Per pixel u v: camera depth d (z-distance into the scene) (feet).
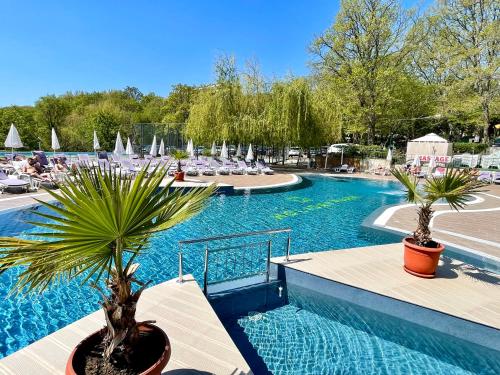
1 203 28.43
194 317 11.20
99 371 5.86
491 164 72.02
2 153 80.33
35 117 108.99
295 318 14.21
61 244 4.43
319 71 89.15
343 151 81.00
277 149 86.02
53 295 14.80
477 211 32.81
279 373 10.59
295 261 16.74
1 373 8.23
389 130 99.55
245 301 14.87
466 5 75.51
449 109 80.59
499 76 70.54
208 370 8.61
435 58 83.20
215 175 58.65
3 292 14.88
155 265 19.07
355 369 10.93
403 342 12.66
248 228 27.63
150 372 5.73
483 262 18.01
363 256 17.88
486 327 11.36
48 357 8.94
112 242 5.21
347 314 14.20
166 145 96.78
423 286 14.33
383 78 77.82
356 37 81.51
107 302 5.80
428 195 14.71
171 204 6.07
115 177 5.61
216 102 69.97
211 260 19.98
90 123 108.37
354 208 36.60
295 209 35.47
